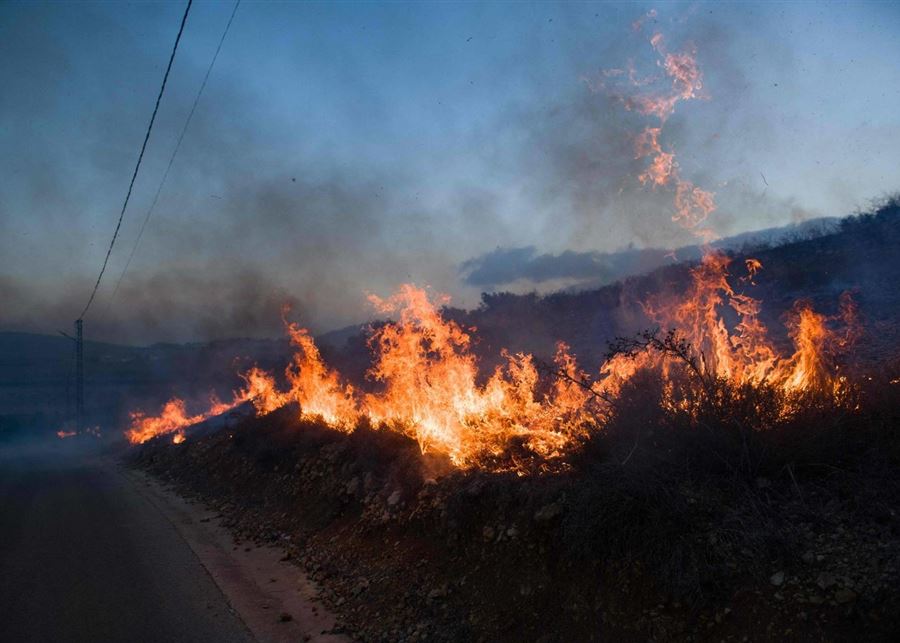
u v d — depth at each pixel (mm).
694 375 7383
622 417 7227
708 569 5297
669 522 5723
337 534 10461
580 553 6156
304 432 15719
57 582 9438
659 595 5445
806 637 4598
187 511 15633
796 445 6176
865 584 4660
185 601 8570
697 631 5094
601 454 7305
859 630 4473
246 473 16984
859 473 5871
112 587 9195
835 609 4645
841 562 4941
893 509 5375
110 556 10953
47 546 11727
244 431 19562
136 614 8102
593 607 5785
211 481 18734
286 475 14656
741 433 6277
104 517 14820
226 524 13547
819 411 6480
